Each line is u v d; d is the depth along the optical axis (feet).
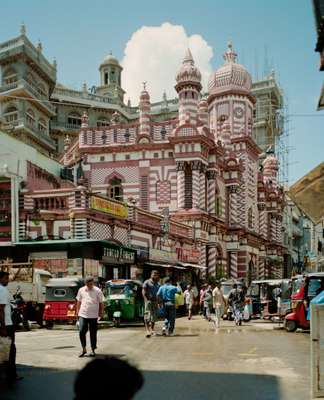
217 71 172.76
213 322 80.89
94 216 92.07
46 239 88.58
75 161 143.33
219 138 160.76
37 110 165.99
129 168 136.98
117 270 88.79
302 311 61.67
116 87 232.73
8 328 30.53
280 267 201.98
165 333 56.54
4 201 95.50
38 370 34.04
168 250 115.65
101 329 64.85
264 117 213.25
